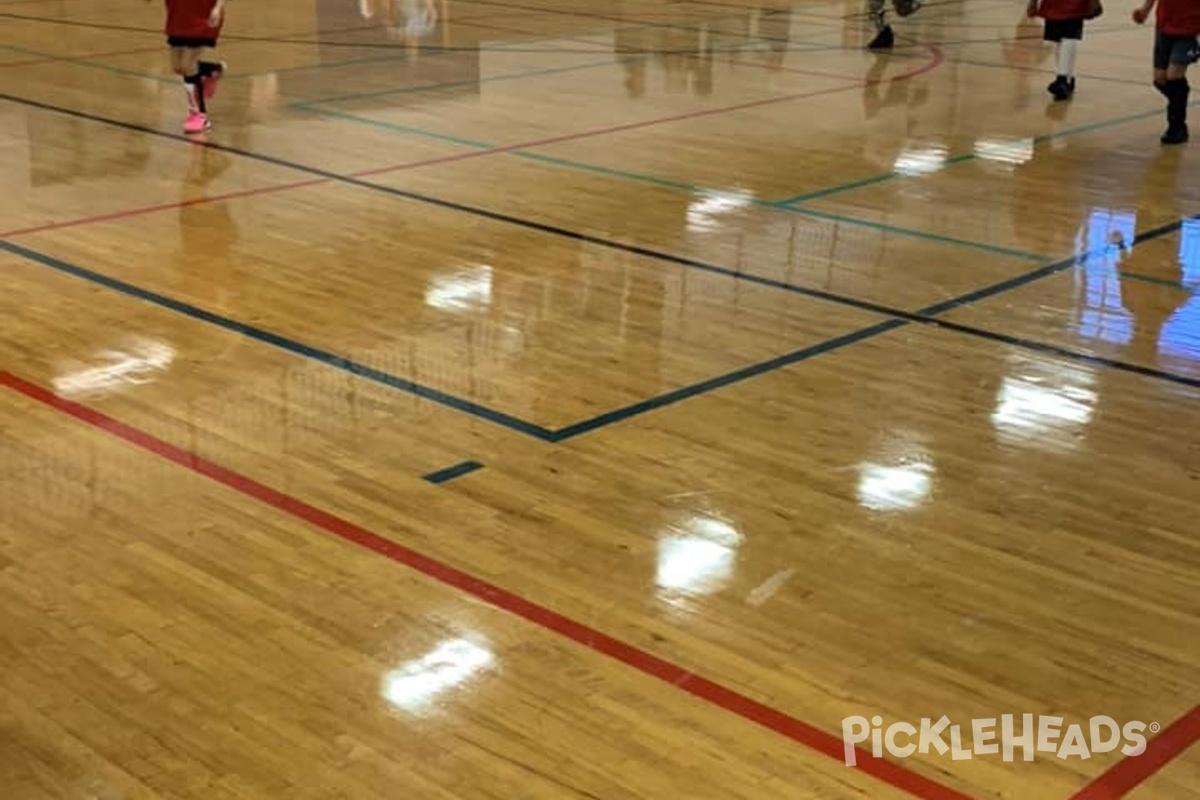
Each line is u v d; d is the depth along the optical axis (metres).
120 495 3.63
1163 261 6.04
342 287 5.43
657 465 3.89
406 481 3.75
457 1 15.24
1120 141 8.60
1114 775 2.57
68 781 2.50
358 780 2.51
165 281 5.47
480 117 8.97
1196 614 3.17
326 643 2.96
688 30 13.27
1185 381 4.65
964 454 4.02
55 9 14.07
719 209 6.77
